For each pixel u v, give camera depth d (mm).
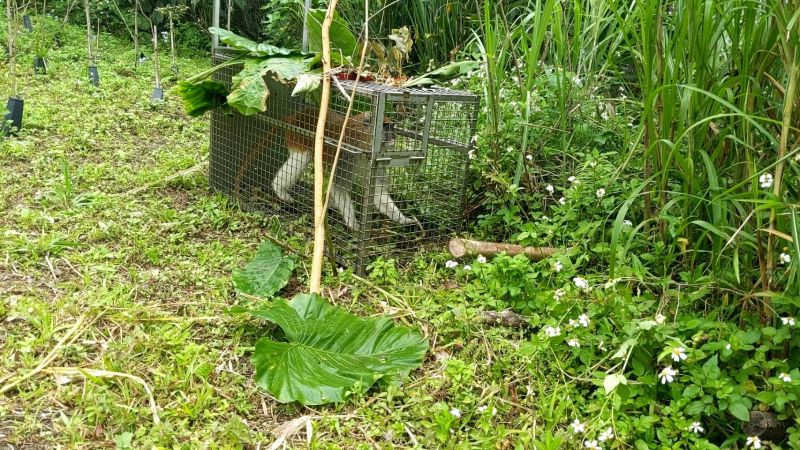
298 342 2611
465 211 3725
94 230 3367
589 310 2592
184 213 3695
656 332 2361
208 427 2211
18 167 4078
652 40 2742
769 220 2338
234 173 3939
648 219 2693
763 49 2422
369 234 3262
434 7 5766
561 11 3670
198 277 3098
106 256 3191
